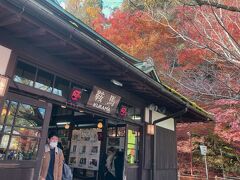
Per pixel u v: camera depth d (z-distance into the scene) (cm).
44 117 480
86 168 958
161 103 841
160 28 1941
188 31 938
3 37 401
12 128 423
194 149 1812
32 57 445
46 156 566
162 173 877
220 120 1479
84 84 568
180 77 1459
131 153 762
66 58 496
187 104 830
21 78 452
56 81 526
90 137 991
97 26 2203
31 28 374
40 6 334
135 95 771
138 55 2000
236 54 627
